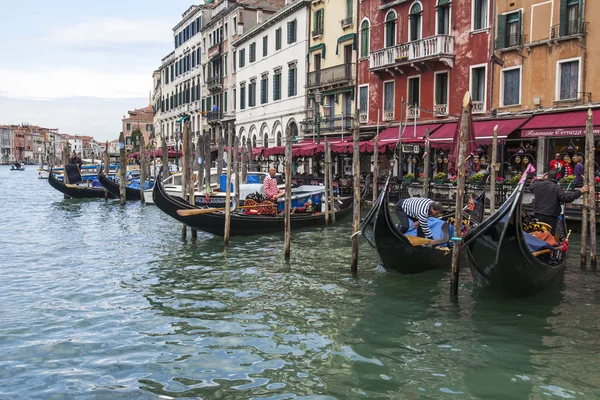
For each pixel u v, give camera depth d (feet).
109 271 36.83
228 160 48.37
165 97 211.20
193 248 45.27
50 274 35.96
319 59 103.91
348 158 93.76
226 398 18.22
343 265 37.96
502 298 29.17
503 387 18.88
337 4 97.14
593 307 27.71
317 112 85.30
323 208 61.57
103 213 75.20
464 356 21.63
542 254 29.96
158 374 20.06
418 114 79.05
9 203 91.76
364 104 90.74
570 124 55.77
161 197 47.32
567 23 59.67
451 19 73.51
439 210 32.81
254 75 129.08
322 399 18.13
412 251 32.83
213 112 152.97
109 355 21.80
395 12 82.89
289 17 111.24
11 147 447.83
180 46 187.62
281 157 108.37
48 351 22.17
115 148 440.04
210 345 22.88
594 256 34.58
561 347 22.49
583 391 18.57
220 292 31.14
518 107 64.75
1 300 29.53
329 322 25.76
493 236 26.63
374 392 18.61
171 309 27.91
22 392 18.60
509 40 66.03
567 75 60.23
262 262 39.29
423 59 75.25
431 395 18.37
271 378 19.74
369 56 85.92
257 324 25.52
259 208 51.98
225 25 147.64
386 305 28.27
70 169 107.65
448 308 27.73
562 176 54.54
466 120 27.35
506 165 66.28
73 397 18.28
